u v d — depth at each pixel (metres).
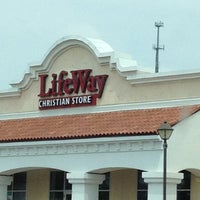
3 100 39.47
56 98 36.72
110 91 34.81
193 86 32.03
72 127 33.44
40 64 37.59
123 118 32.75
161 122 30.14
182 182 31.89
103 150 30.62
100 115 34.31
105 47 35.97
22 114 38.25
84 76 35.84
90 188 31.33
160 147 28.84
